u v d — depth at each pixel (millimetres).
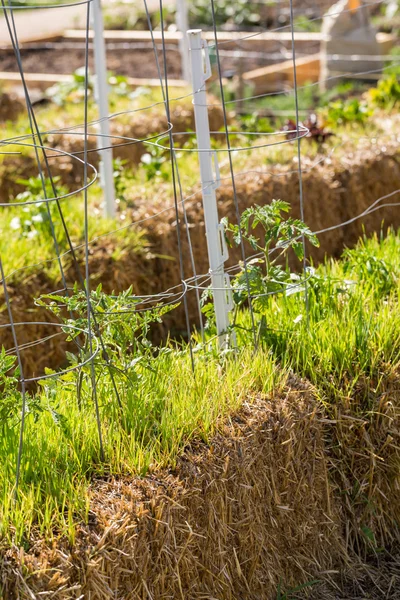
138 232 5262
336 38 11094
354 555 3273
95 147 7578
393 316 3486
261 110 10391
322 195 5980
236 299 3334
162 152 6699
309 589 3096
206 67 3109
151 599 2523
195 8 14648
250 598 2920
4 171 7148
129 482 2639
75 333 2881
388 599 3123
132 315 2977
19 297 4684
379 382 3232
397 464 3273
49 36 14141
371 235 6305
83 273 4961
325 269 4082
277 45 13180
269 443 2939
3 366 2820
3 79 12078
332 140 6664
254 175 5871
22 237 5223
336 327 3393
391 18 14719
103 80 5238
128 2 15102
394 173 6328
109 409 2898
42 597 2285
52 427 2826
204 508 2730
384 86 7965
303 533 3090
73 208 5621
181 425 2840
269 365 3154
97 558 2396
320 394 3225
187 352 3383
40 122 8117
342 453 3258
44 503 2502
